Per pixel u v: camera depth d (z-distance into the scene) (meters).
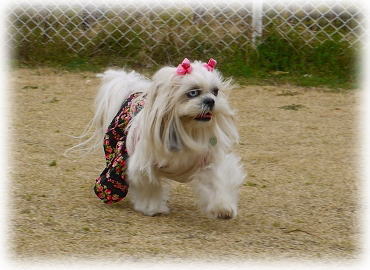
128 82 4.54
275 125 6.40
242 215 4.18
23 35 8.95
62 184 4.64
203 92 3.67
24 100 7.07
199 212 4.23
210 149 3.85
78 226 3.86
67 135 5.89
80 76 8.17
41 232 3.75
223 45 8.61
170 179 4.11
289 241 3.77
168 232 3.83
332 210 4.31
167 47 8.60
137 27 8.82
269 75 8.20
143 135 3.79
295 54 8.47
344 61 8.38
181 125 3.71
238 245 3.67
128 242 3.65
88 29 8.95
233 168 3.90
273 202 4.43
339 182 4.87
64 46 8.87
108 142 4.27
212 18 8.73
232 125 3.89
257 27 8.58
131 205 4.31
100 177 4.22
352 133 6.20
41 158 5.23
